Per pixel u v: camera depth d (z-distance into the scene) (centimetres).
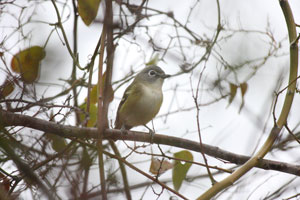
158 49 1325
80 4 1001
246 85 1288
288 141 1226
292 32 891
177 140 1050
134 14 1194
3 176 996
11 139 989
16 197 914
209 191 790
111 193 965
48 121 1001
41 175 938
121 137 1062
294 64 878
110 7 856
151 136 1056
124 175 1031
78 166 925
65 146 1054
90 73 1035
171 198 1000
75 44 1189
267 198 1012
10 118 980
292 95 876
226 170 886
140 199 1014
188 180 1203
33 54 1120
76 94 1216
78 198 881
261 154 834
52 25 1128
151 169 1052
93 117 1169
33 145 1031
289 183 1037
